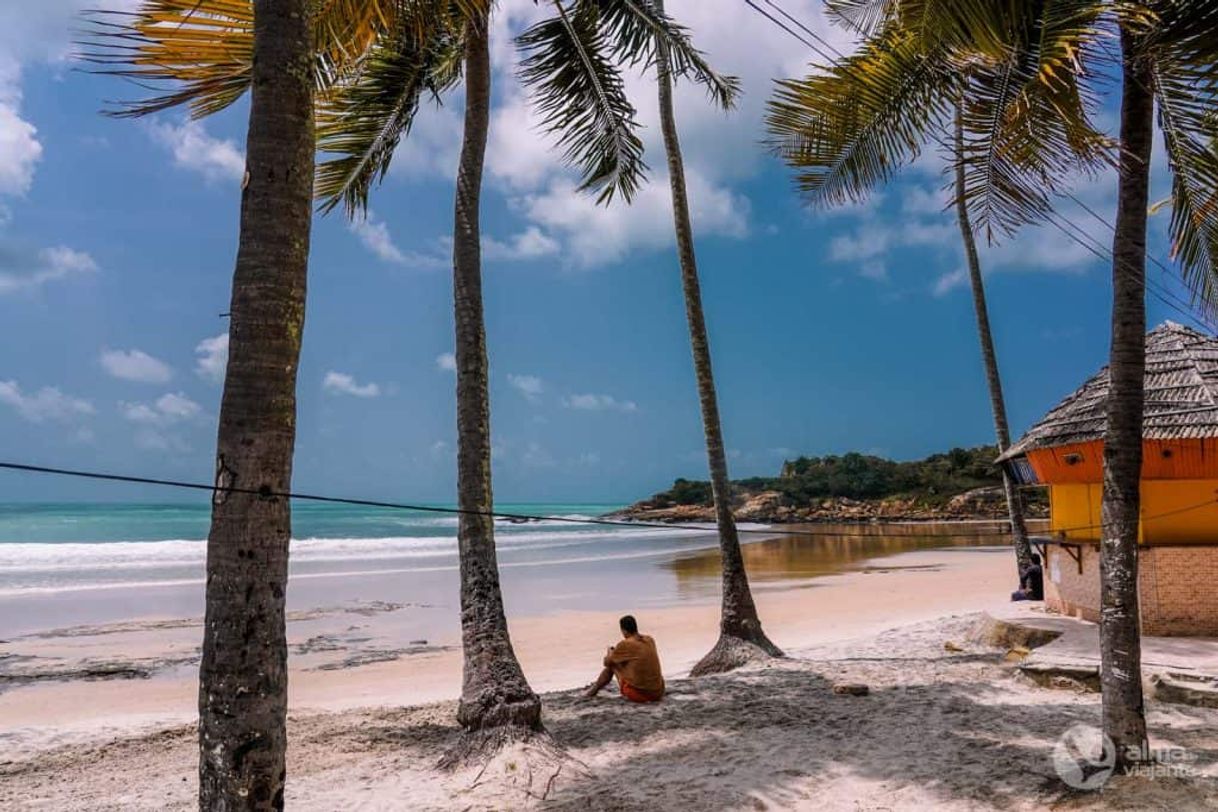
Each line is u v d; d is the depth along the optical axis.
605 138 10.52
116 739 8.98
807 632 15.04
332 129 10.18
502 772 6.82
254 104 4.33
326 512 99.38
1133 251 6.03
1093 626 10.73
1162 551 10.05
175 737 9.05
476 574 8.06
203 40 5.73
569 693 9.88
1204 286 7.92
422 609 20.67
